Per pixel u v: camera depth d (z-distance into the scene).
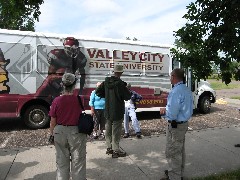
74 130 4.12
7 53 9.20
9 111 9.30
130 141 8.05
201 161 6.37
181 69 4.83
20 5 5.93
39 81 9.60
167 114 4.86
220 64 4.59
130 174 5.58
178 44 4.99
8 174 5.55
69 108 4.14
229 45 4.40
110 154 6.83
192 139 8.31
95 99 7.96
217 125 10.48
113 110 6.30
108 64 10.59
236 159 6.54
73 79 4.28
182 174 5.15
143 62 11.23
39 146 7.61
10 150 7.17
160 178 5.38
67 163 4.21
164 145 7.65
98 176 5.46
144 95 11.26
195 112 13.55
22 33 9.37
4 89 9.20
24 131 9.44
